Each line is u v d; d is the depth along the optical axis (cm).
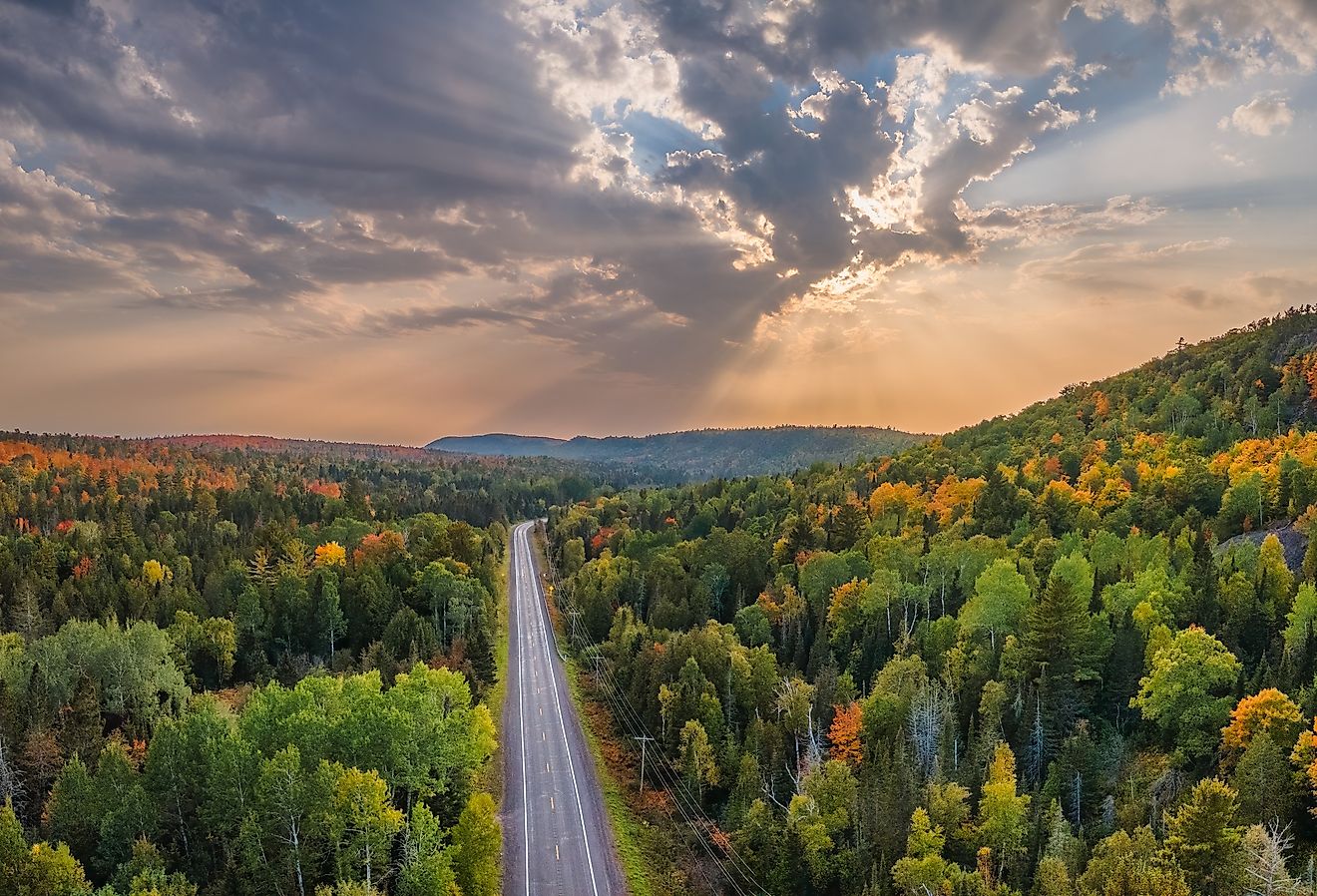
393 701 8819
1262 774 7181
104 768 7950
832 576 15175
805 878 8575
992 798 7888
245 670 14500
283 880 7269
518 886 8556
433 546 18775
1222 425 19788
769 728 10731
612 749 11881
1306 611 9938
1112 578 12394
